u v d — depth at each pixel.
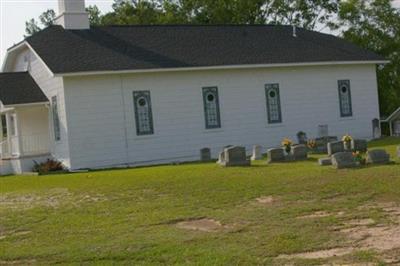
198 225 12.10
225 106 32.78
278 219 12.02
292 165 21.14
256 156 26.34
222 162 23.17
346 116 36.75
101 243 10.87
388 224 11.01
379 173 16.81
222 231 11.30
